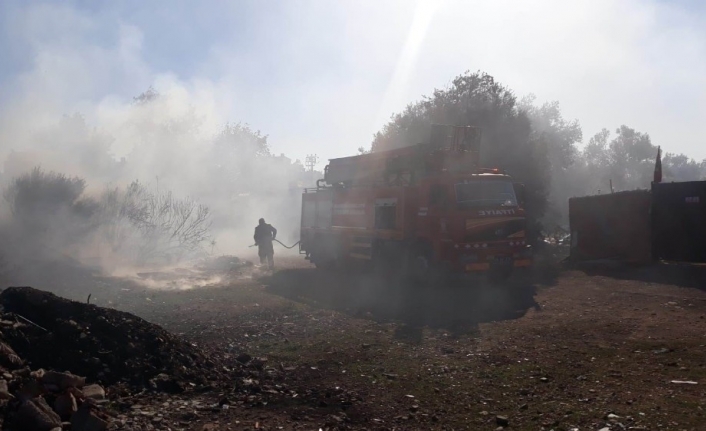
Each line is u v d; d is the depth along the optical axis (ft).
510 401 23.95
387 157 68.69
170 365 26.17
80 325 26.32
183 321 40.98
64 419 20.07
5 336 24.18
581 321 39.52
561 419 21.33
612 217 71.72
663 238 64.44
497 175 58.59
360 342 35.01
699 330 34.99
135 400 22.99
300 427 21.24
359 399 24.62
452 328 38.86
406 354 32.17
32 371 22.95
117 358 25.26
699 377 25.38
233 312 44.32
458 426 21.49
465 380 27.12
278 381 27.37
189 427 20.92
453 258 56.13
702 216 61.26
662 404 22.09
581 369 27.89
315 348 33.58
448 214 56.54
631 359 29.22
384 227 66.33
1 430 18.61
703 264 60.80
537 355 30.99
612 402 22.80
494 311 44.93
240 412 22.65
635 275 60.08
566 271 68.85
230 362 29.81
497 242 57.00
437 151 62.80
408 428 21.44
